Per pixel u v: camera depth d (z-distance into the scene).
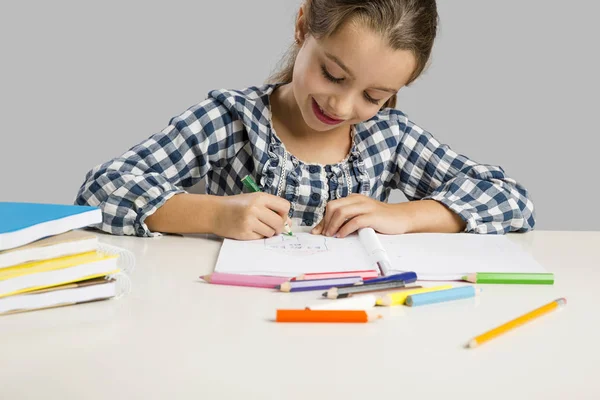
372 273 1.04
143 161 1.41
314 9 1.28
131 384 0.71
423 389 0.72
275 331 0.85
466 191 1.44
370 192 1.57
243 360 0.77
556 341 0.84
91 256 0.91
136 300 0.93
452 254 1.16
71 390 0.70
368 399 0.70
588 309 0.95
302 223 1.53
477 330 0.87
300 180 1.51
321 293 0.98
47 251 0.87
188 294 0.96
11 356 0.76
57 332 0.82
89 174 1.42
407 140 1.62
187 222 1.26
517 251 1.20
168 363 0.76
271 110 1.54
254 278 1.01
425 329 0.87
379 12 1.21
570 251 1.25
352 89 1.27
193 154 1.48
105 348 0.79
